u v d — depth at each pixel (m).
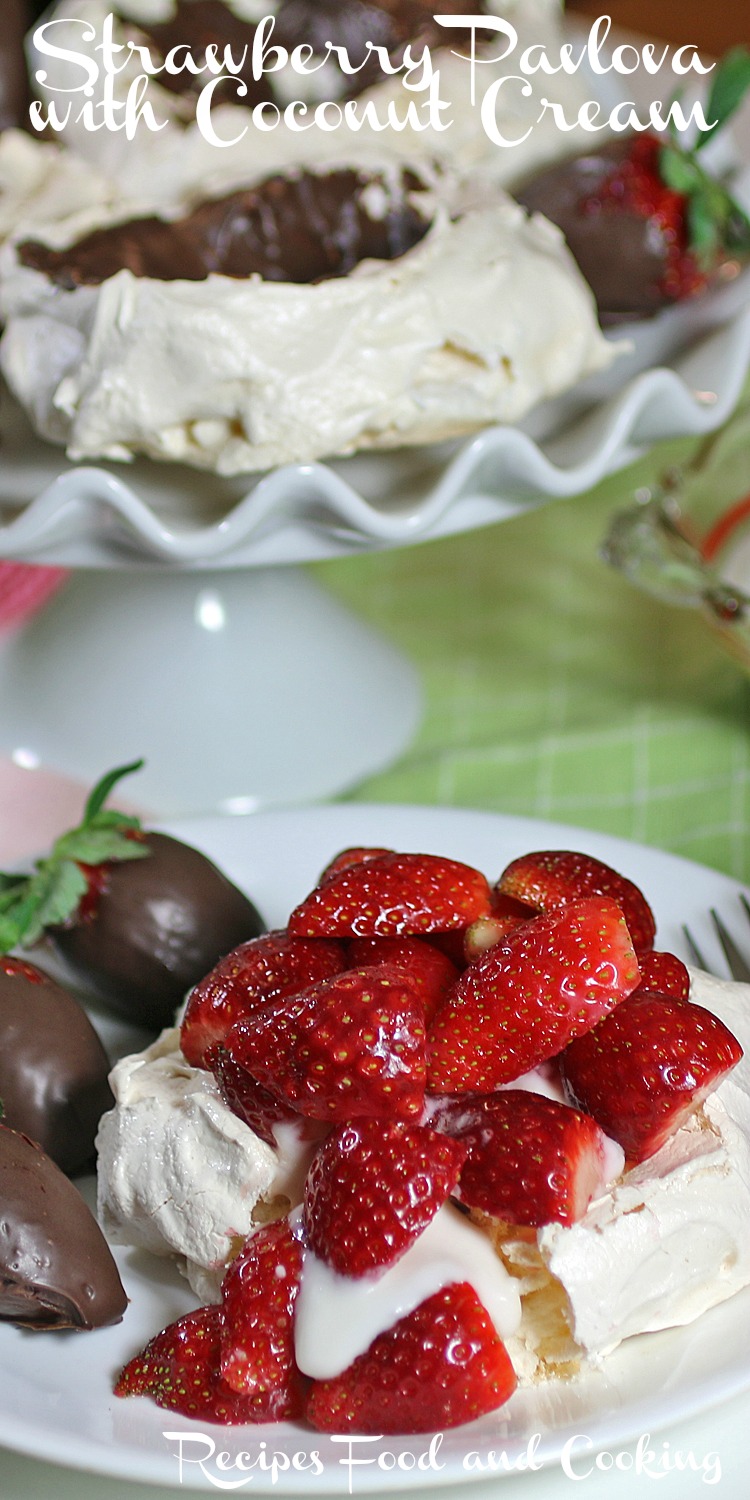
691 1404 0.45
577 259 0.65
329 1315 0.45
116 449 0.59
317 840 0.58
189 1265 0.48
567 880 0.51
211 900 0.54
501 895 0.51
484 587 0.74
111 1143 0.49
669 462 0.78
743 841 0.62
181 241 0.60
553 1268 0.46
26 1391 0.46
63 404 0.59
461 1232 0.46
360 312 0.58
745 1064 0.50
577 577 0.73
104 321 0.57
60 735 0.67
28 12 0.67
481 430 0.60
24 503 0.61
